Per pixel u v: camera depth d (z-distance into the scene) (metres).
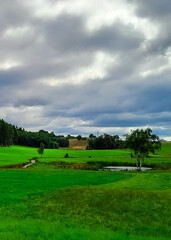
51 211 21.06
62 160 97.19
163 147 180.62
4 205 22.47
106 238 13.14
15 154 123.25
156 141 75.12
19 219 18.39
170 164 81.44
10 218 18.34
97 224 18.00
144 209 21.20
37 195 26.33
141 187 31.44
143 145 73.56
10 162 82.25
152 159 96.56
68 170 56.38
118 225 17.86
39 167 71.19
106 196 24.83
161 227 17.50
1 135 173.00
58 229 14.91
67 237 12.68
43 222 17.62
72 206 22.31
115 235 14.33
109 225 17.86
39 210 21.30
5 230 13.45
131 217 19.61
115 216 19.84
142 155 77.38
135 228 17.30
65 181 36.75
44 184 33.50
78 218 19.38
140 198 23.94
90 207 22.02
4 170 52.97
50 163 83.69
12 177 40.69
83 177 42.09
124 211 20.97
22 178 39.53
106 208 21.64
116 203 22.75
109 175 45.66
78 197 24.84
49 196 25.80
